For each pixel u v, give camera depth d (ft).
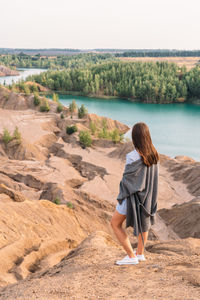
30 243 65.77
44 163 245.65
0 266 54.90
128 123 485.15
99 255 25.76
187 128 456.04
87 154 277.23
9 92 490.49
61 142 324.39
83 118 427.33
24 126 358.02
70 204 129.90
